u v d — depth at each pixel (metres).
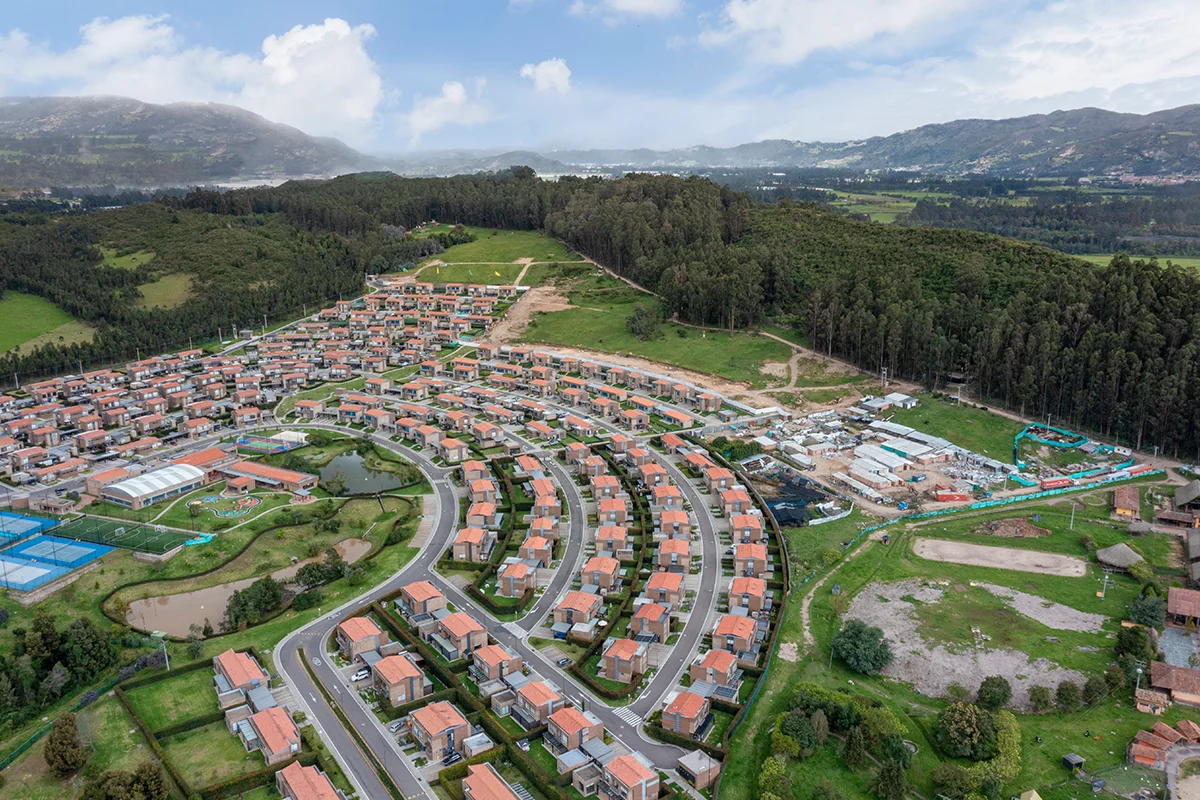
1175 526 173.00
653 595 147.88
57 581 156.62
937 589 151.50
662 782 103.56
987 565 160.75
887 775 100.50
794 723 110.69
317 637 139.12
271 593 148.75
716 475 196.62
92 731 114.94
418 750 111.31
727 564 163.12
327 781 102.38
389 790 103.44
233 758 109.62
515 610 148.00
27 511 193.75
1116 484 196.00
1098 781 103.56
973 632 137.38
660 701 121.38
